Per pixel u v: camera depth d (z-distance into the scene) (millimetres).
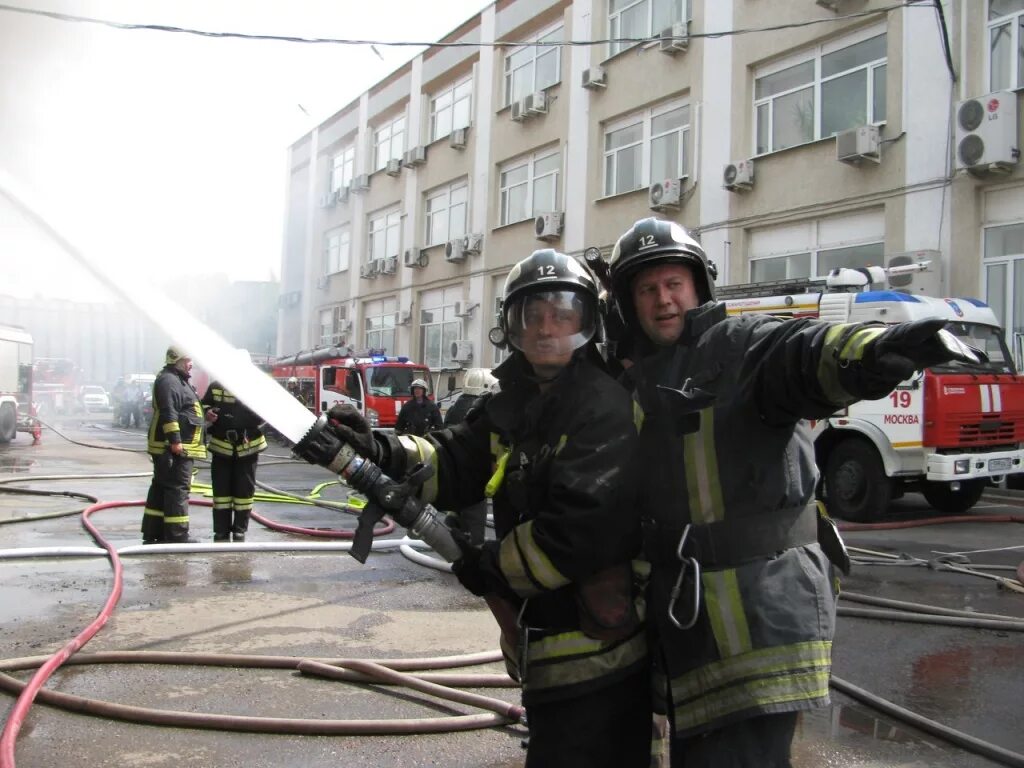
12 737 2602
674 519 1606
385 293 24031
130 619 4203
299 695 3207
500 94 19812
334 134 27219
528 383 1752
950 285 11141
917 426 8094
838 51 12750
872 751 2889
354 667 3371
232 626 4137
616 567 1634
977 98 10680
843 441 8688
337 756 2697
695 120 14758
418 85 22812
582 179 17203
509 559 1589
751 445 1572
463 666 3586
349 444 1731
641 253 1719
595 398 1599
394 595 4875
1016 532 7797
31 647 3703
